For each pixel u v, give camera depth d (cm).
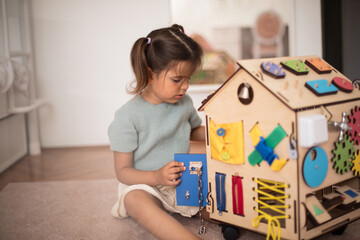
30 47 230
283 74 87
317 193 98
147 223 96
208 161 98
